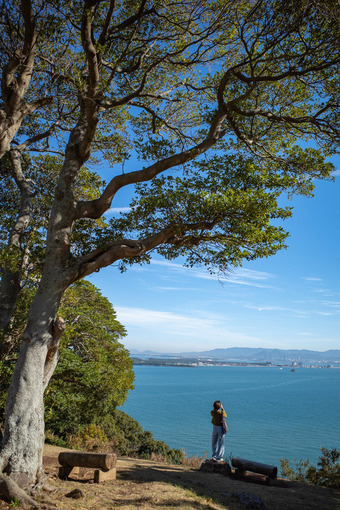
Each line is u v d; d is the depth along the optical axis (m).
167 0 9.88
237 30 9.50
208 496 8.27
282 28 8.54
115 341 23.52
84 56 10.97
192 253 10.07
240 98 9.84
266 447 53.06
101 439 21.48
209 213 8.89
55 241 8.59
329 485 12.23
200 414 90.00
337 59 8.78
